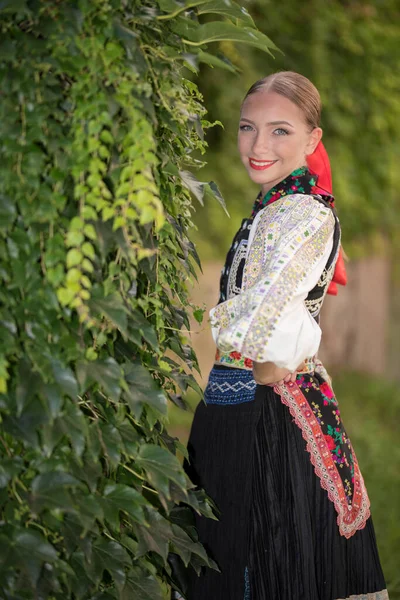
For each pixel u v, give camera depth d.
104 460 1.78
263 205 2.10
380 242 7.25
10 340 1.52
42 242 1.55
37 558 1.55
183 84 1.90
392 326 8.35
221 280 2.18
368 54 6.50
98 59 1.55
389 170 6.82
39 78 1.54
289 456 2.03
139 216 1.65
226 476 2.07
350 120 6.52
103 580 1.78
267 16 5.94
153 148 1.57
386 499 3.98
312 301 2.05
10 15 1.53
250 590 2.04
